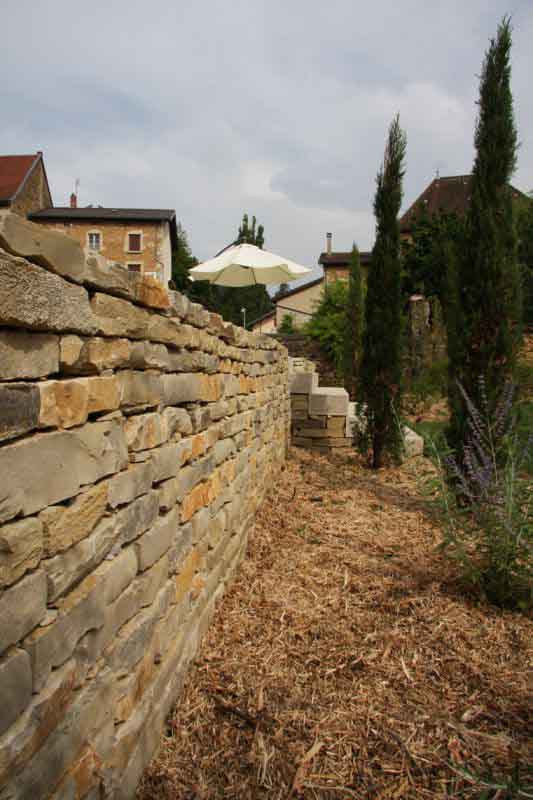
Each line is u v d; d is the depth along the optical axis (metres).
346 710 2.23
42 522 1.17
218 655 2.58
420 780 1.90
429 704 2.29
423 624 2.90
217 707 2.21
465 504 4.92
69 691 1.31
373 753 2.01
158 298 1.88
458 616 2.99
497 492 3.30
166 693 2.08
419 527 4.52
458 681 2.45
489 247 5.10
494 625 2.93
